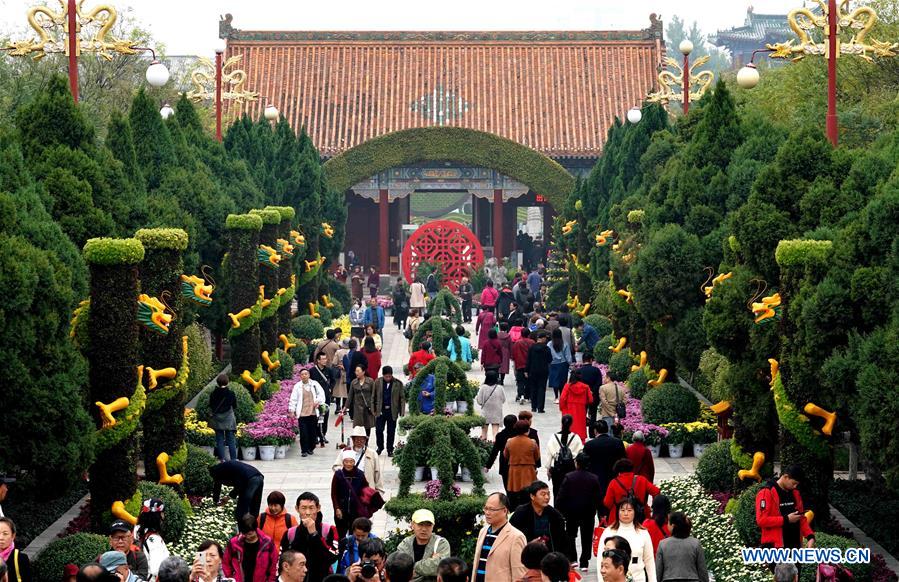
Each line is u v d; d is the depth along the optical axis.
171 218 45.31
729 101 45.84
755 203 35.19
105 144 43.41
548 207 113.56
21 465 28.11
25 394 27.45
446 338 53.66
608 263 64.25
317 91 111.25
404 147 97.38
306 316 69.88
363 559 23.25
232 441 41.06
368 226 115.44
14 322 27.36
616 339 60.00
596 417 45.56
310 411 44.19
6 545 22.98
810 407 30.36
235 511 31.64
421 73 113.06
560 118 109.06
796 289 31.00
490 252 113.69
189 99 61.56
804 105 66.19
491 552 23.52
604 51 114.38
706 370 42.25
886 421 27.50
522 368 54.53
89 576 20.56
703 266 43.28
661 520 28.22
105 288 30.66
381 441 42.91
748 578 28.50
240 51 114.06
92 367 30.64
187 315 45.16
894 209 29.22
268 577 24.47
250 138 69.69
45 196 36.12
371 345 49.88
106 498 31.16
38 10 40.75
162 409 34.81
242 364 48.69
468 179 102.62
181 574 21.11
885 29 67.50
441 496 31.08
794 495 28.45
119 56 86.94
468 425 36.09
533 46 114.81
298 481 40.56
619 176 64.44
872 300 29.06
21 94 75.88
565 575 20.78
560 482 32.41
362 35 114.88
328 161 96.94
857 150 35.91
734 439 35.09
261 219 48.66
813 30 69.38
